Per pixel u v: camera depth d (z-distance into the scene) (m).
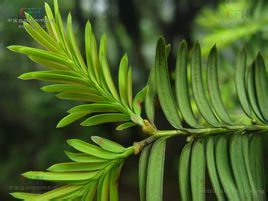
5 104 1.35
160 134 0.14
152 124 0.14
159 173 0.13
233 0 0.44
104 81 0.13
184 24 1.10
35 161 1.23
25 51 0.12
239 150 0.14
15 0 0.69
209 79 0.15
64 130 1.19
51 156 1.16
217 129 0.14
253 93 0.15
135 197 1.15
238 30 0.36
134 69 1.16
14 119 1.35
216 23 0.42
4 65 1.11
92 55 0.13
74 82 0.13
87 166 0.13
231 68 0.35
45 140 1.29
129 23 1.11
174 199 1.01
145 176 0.13
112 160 0.13
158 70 0.14
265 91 0.15
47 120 1.30
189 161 0.14
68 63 0.13
